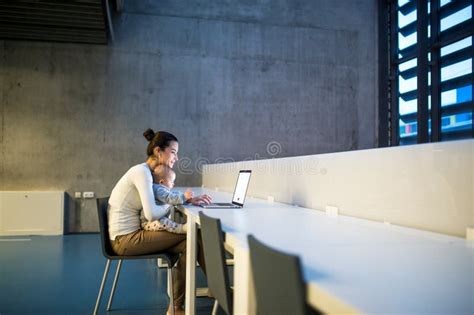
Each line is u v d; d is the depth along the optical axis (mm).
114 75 6590
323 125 7312
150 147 2850
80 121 6453
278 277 856
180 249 2502
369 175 2025
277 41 7230
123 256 2461
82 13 5387
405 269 944
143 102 6680
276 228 1692
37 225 6082
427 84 6219
